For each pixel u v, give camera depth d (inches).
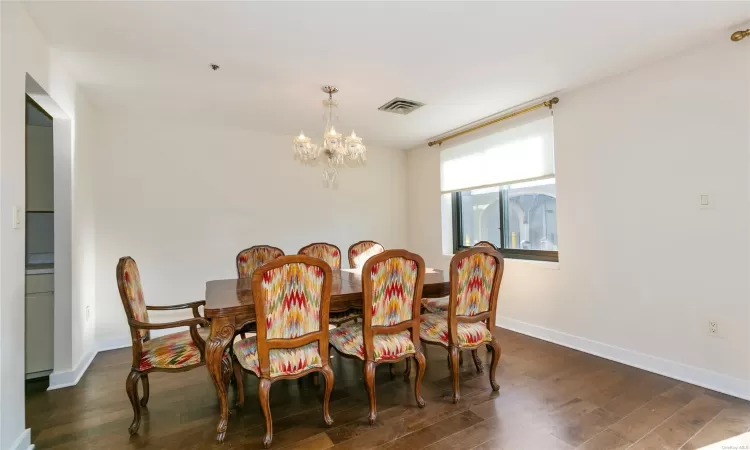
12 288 64.9
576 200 118.3
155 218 141.9
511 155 141.0
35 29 75.8
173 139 145.6
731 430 71.6
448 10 72.7
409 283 82.4
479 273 88.0
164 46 85.4
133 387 73.8
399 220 202.4
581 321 118.0
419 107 131.0
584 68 101.6
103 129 133.5
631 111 103.6
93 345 124.0
